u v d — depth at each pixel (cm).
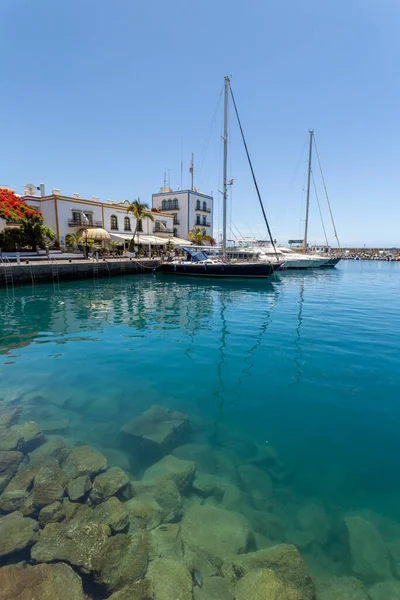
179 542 342
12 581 278
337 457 488
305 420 590
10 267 2558
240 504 402
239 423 580
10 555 315
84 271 3128
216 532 351
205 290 2498
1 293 2314
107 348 1017
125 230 4659
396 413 613
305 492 420
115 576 296
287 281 3212
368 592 297
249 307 1750
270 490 424
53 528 344
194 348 1011
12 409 611
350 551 338
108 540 331
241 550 333
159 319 1452
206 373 808
